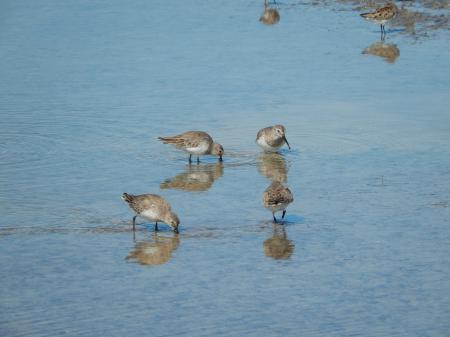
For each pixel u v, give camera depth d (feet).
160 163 81.30
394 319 50.83
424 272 56.95
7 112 96.63
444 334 49.06
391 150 82.64
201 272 57.67
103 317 51.49
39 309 52.54
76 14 147.23
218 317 51.37
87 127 91.61
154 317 51.47
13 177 77.05
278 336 48.96
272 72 110.22
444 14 134.41
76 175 77.66
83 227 65.77
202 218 67.41
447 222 65.16
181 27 136.26
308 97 100.07
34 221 66.90
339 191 72.38
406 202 69.46
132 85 106.22
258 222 66.28
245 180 76.33
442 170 76.79
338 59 115.44
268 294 54.24
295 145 85.35
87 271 58.03
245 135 88.53
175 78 108.68
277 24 135.85
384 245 61.31
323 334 49.14
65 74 111.75
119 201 71.46
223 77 108.47
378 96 99.96
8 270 58.08
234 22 138.51
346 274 56.95
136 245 62.28
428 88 102.58
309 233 63.82
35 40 130.11
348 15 139.54
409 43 121.39
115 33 133.39
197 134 80.53
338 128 89.61
